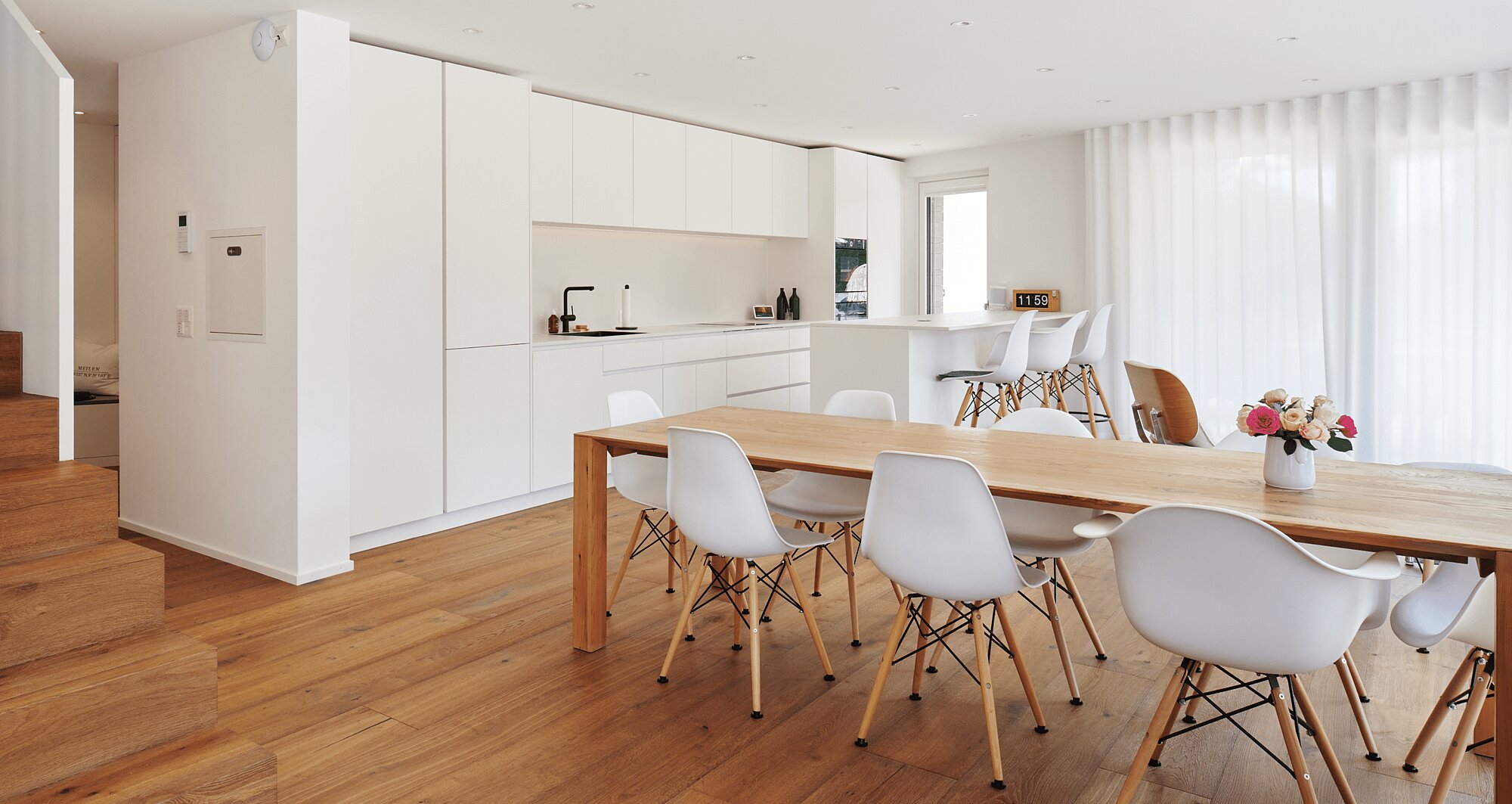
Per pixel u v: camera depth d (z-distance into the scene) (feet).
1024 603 12.55
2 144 10.36
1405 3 13.50
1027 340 18.95
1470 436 18.48
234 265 13.88
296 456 13.25
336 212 13.48
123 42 14.42
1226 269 21.29
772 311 25.96
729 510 9.28
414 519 15.64
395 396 15.17
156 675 7.43
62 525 8.43
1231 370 21.39
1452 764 7.13
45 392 9.70
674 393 21.02
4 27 10.27
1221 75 17.69
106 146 21.29
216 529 14.53
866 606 12.62
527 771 8.18
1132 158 22.36
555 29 14.25
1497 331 18.04
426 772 8.15
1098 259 23.21
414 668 10.44
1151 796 7.77
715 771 8.20
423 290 15.48
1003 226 25.43
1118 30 14.62
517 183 17.03
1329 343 19.76
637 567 14.33
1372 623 7.76
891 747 8.64
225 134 13.84
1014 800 7.73
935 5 13.26
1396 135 18.88
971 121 21.95
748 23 14.07
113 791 6.80
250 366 13.76
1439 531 6.52
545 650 11.01
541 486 17.90
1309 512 7.11
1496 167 17.80
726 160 22.57
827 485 12.23
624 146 19.65
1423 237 18.67
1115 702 9.56
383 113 14.70
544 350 17.79
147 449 15.61
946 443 10.37
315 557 13.57
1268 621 6.40
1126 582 7.01
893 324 18.38
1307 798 6.88
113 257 21.56
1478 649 7.36
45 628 7.57
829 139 24.23
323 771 8.16
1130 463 9.14
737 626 11.18
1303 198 19.99
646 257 23.22
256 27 13.29
